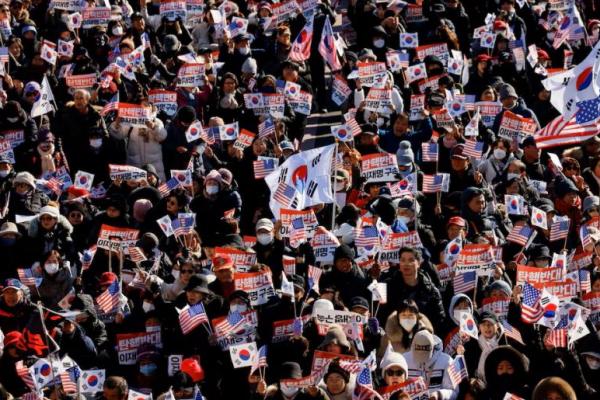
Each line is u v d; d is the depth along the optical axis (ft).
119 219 88.38
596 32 125.49
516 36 122.52
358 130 98.84
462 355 70.95
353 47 124.77
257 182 97.14
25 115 98.84
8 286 76.48
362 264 81.51
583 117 93.81
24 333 73.26
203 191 92.79
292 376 68.44
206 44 120.67
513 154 98.63
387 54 112.88
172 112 103.19
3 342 73.31
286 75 109.50
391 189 89.30
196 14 121.29
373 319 74.23
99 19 116.57
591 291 78.95
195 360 71.67
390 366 67.77
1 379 73.10
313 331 73.56
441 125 102.73
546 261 82.12
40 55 108.37
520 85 115.85
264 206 94.43
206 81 107.04
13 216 90.79
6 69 107.76
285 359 72.08
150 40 118.11
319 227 82.33
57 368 69.97
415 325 71.26
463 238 83.51
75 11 117.80
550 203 89.45
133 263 84.02
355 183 94.48
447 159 99.81
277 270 82.43
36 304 76.69
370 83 107.34
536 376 71.46
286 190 84.58
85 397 71.05
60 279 81.51
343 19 127.95
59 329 75.72
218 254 80.48
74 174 99.86
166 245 87.40
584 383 70.64
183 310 73.46
